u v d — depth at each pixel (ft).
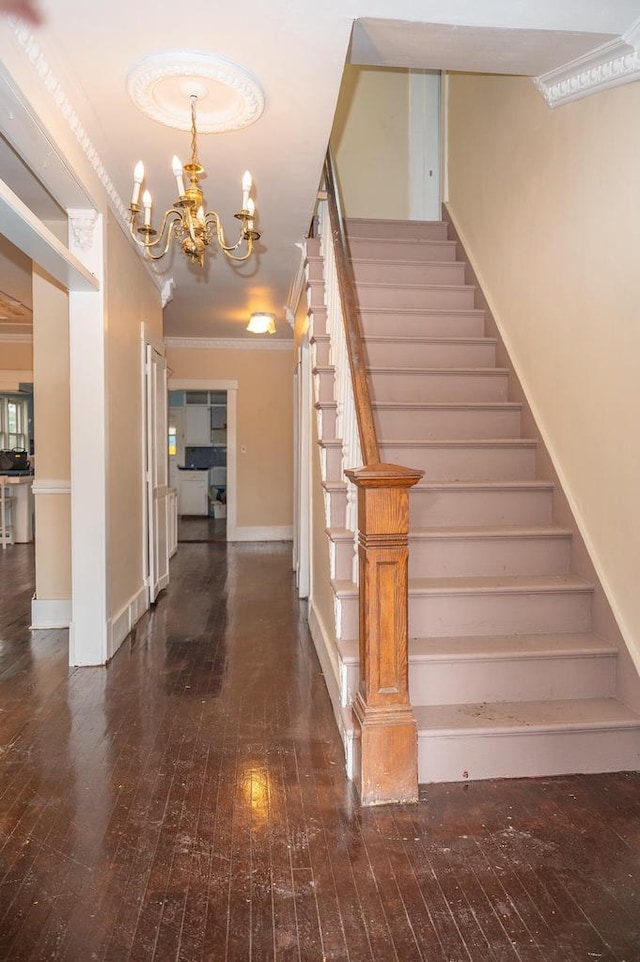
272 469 26.94
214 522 34.30
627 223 7.84
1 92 6.85
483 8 6.87
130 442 13.74
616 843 6.22
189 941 4.97
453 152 15.76
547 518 10.07
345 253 11.32
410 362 12.41
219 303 20.07
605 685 8.19
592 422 8.80
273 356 26.71
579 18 6.94
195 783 7.36
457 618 8.58
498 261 12.51
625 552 8.02
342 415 10.36
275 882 5.65
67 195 10.02
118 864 5.89
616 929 5.11
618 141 8.03
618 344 8.09
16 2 6.53
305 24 7.04
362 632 7.23
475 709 7.82
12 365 26.76
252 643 12.84
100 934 5.03
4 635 13.37
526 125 11.00
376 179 18.35
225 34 7.22
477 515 9.95
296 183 11.22
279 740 8.49
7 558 22.22
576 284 9.21
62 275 10.17
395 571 6.96
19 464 26.35
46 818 6.63
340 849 6.12
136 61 7.70
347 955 4.84
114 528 12.28
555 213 9.89
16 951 4.85
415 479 6.89
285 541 26.91
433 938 5.01
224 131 9.27
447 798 7.03
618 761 7.57
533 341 10.83
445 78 16.43
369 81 18.31
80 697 9.95
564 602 8.69
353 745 7.39
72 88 8.16
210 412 38.91
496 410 11.33
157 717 9.21
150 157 10.26
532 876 5.74
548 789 7.20
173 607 15.78
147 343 15.23
